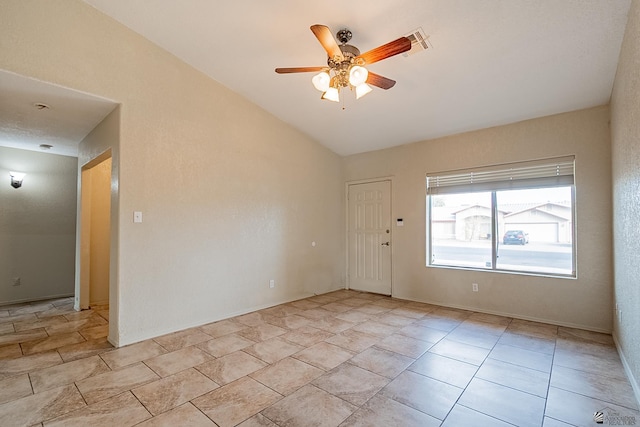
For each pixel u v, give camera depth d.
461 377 2.55
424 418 2.01
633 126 2.30
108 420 1.97
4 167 4.84
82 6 2.90
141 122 3.31
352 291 5.79
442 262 4.90
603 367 2.72
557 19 2.53
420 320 4.04
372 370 2.66
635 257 2.29
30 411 2.06
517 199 4.24
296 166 5.12
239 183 4.27
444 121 4.36
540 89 3.43
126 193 3.20
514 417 2.03
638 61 2.10
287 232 4.95
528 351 3.06
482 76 3.34
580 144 3.71
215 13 2.91
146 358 2.87
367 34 2.95
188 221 3.71
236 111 4.24
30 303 4.93
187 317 3.68
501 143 4.29
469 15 2.60
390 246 5.40
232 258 4.17
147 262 3.35
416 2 2.55
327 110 4.50
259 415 2.03
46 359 2.84
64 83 2.79
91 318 4.10
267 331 3.61
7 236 4.88
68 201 5.45
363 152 5.78
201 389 2.34
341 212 6.00
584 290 3.67
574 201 3.81
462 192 4.64
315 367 2.71
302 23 2.95
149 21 3.10
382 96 3.93
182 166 3.66
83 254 4.54
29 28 2.61
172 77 3.57
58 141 4.42
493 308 4.32
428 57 3.13
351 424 1.95
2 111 3.33
